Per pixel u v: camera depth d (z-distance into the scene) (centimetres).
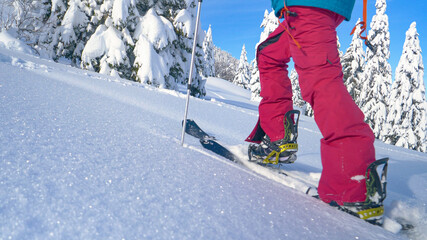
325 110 124
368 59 2367
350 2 132
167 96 606
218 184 105
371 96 2289
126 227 60
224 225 71
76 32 1366
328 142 124
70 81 428
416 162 454
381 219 107
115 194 75
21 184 70
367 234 89
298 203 108
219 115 505
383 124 2203
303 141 438
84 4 1345
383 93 2256
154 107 388
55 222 56
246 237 67
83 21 1355
